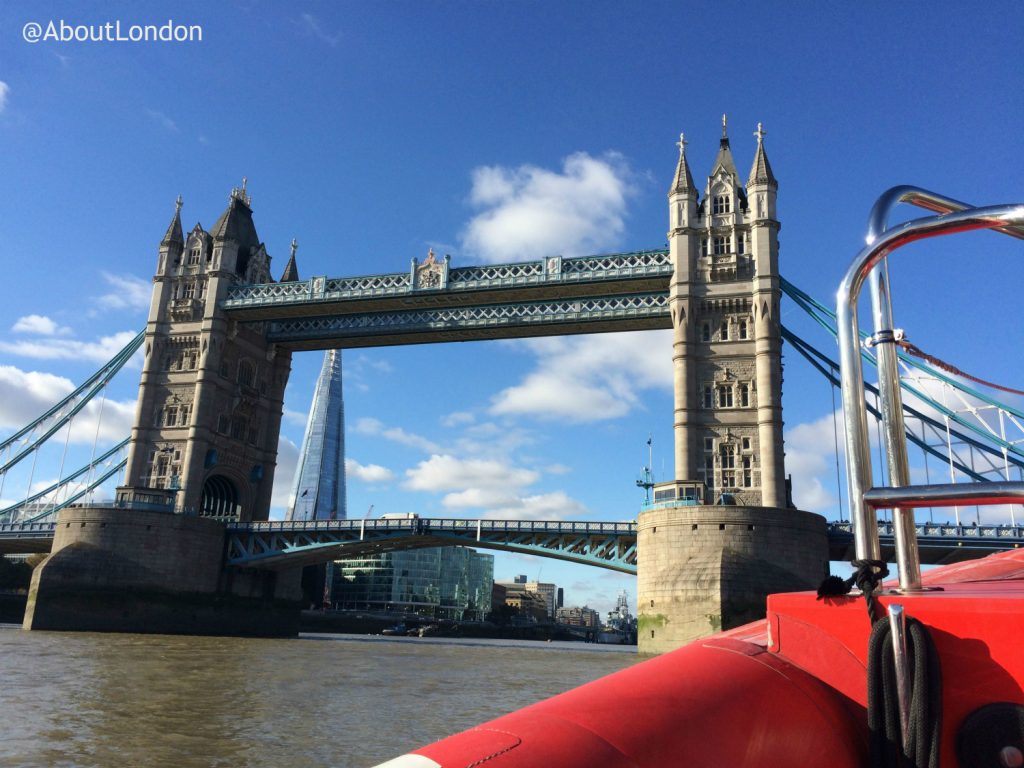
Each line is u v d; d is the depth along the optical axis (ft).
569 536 240.12
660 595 200.75
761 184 242.78
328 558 276.41
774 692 8.32
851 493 9.17
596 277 247.70
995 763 7.16
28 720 65.77
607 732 7.41
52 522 306.76
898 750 7.62
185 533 254.68
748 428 225.76
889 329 10.11
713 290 238.48
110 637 210.18
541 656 212.02
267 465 299.17
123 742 58.03
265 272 309.83
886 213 10.37
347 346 301.22
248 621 272.51
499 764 6.80
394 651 209.05
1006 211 8.95
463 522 248.93
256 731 64.75
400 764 7.06
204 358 277.23
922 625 7.79
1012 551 15.16
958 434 227.81
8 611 360.48
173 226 299.58
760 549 197.77
